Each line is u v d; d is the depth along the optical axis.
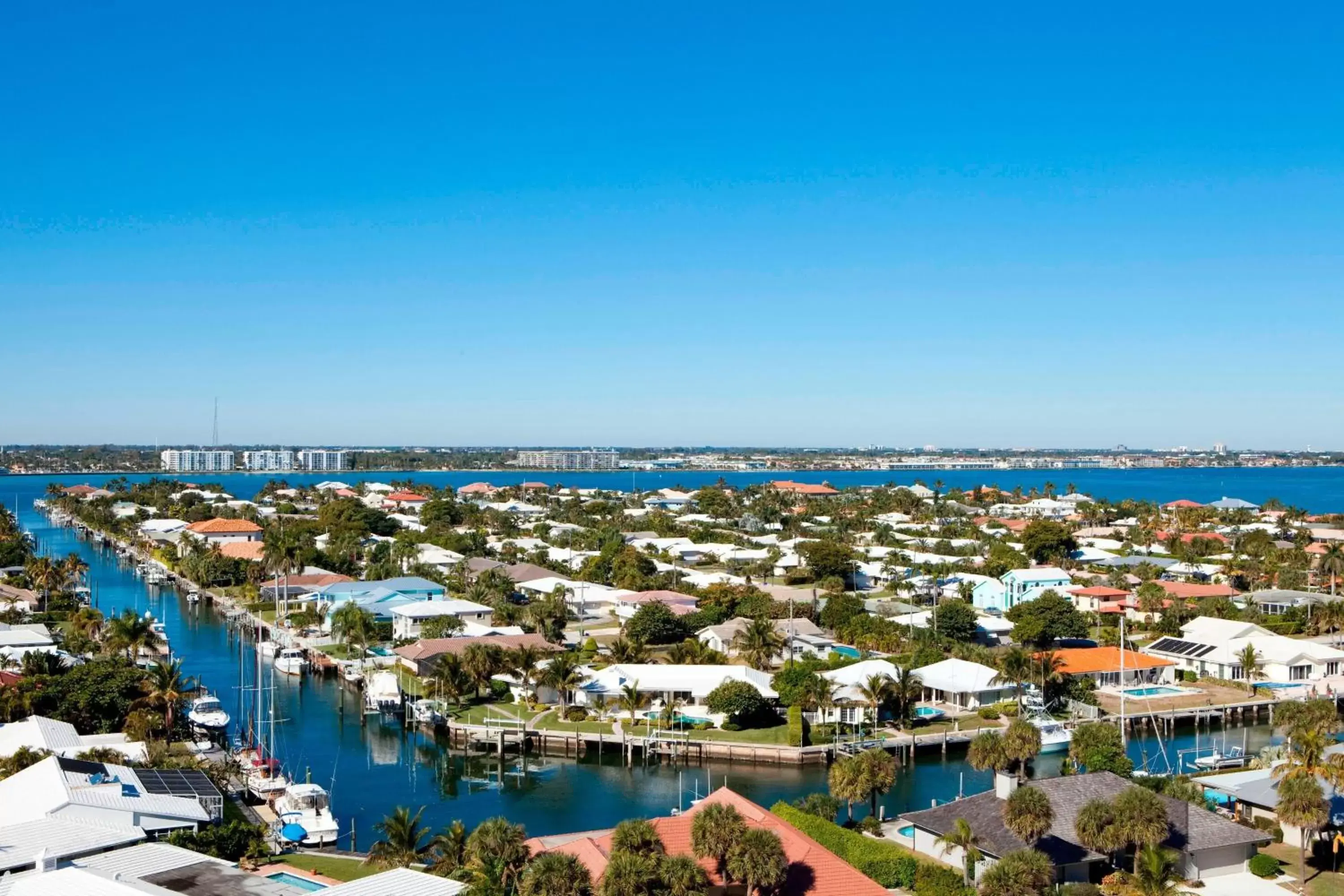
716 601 195.62
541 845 78.81
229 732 129.50
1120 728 123.69
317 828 92.56
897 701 129.12
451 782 113.00
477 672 136.12
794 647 168.38
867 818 94.75
